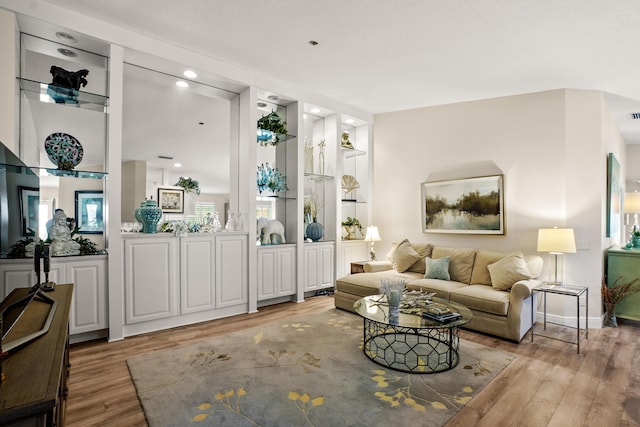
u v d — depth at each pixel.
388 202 5.69
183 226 3.79
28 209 2.30
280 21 3.06
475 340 3.43
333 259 5.45
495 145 4.56
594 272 3.97
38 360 1.14
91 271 3.24
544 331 3.75
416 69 3.93
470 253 4.39
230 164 4.62
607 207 4.31
